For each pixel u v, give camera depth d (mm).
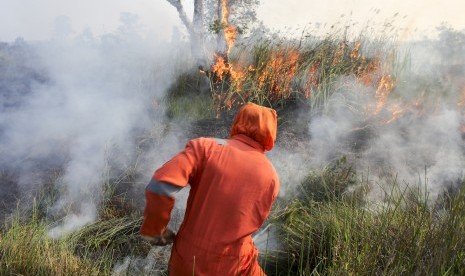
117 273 3059
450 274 2426
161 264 3203
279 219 3523
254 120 2293
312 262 3014
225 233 2141
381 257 2678
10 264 2768
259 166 2199
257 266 2291
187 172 2113
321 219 3264
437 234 2617
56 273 2812
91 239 3355
